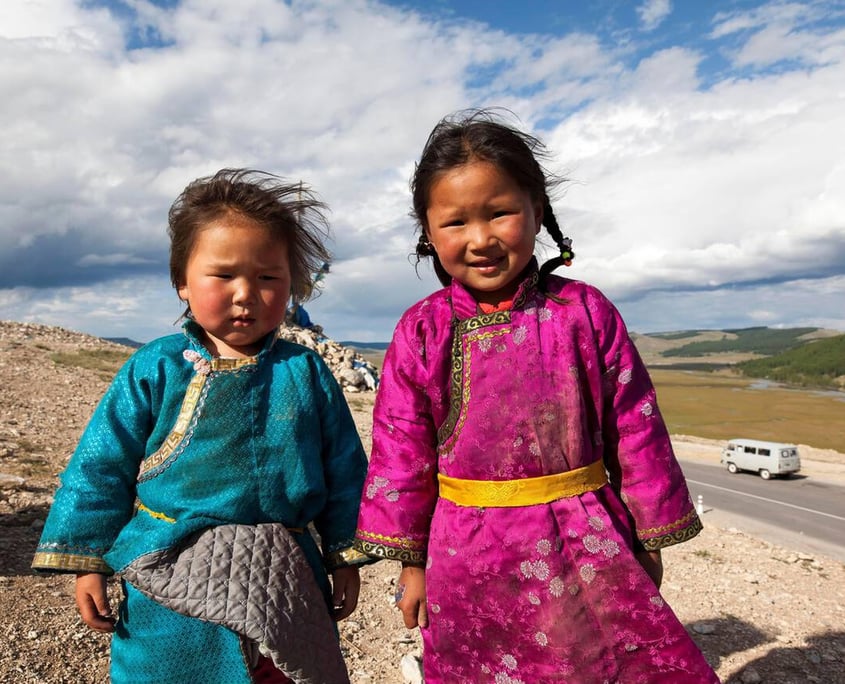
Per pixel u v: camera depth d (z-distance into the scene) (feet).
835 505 62.54
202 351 6.60
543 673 6.02
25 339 68.95
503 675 6.16
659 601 5.97
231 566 6.02
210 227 6.34
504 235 6.04
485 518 6.15
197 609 5.81
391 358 6.84
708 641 15.76
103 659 10.85
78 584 6.30
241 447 6.36
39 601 12.49
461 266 6.23
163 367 6.53
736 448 87.04
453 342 6.47
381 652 12.96
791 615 18.02
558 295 6.45
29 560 14.57
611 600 5.94
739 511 58.70
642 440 6.34
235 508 6.25
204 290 6.38
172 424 6.42
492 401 6.19
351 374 68.39
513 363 6.20
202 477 6.25
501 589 6.09
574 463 6.14
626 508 6.43
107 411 6.45
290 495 6.49
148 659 5.98
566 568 5.96
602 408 6.40
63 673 10.28
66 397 41.06
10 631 11.14
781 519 54.65
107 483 6.34
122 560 6.13
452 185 6.00
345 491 7.06
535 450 6.10
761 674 13.94
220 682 5.93
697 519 6.42
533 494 6.09
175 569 5.98
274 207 6.52
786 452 81.05
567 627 5.92
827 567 25.46
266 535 6.28
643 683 5.95
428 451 6.70
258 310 6.49
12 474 21.81
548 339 6.27
